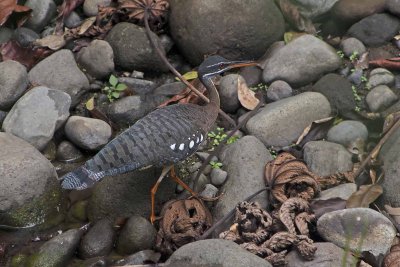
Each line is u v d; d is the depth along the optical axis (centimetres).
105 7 1345
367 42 1311
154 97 1255
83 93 1268
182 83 1278
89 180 984
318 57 1254
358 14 1316
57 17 1365
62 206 1102
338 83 1236
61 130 1205
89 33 1334
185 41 1299
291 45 1270
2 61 1288
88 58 1294
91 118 1220
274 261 941
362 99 1238
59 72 1258
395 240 984
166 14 1330
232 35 1276
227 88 1241
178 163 1128
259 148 1116
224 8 1270
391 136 1120
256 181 1074
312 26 1345
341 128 1166
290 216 994
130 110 1230
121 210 1073
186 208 1048
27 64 1303
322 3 1336
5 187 1047
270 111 1184
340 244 967
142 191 1087
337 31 1347
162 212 1057
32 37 1335
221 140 1202
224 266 891
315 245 941
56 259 999
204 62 1127
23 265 1009
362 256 952
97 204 1079
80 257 1020
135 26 1312
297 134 1177
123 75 1308
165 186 1101
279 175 1065
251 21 1277
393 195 1048
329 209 1023
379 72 1259
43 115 1177
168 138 1030
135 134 1020
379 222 966
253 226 1005
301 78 1254
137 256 995
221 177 1098
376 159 1105
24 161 1067
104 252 1019
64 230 1072
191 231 1007
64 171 1163
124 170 1007
